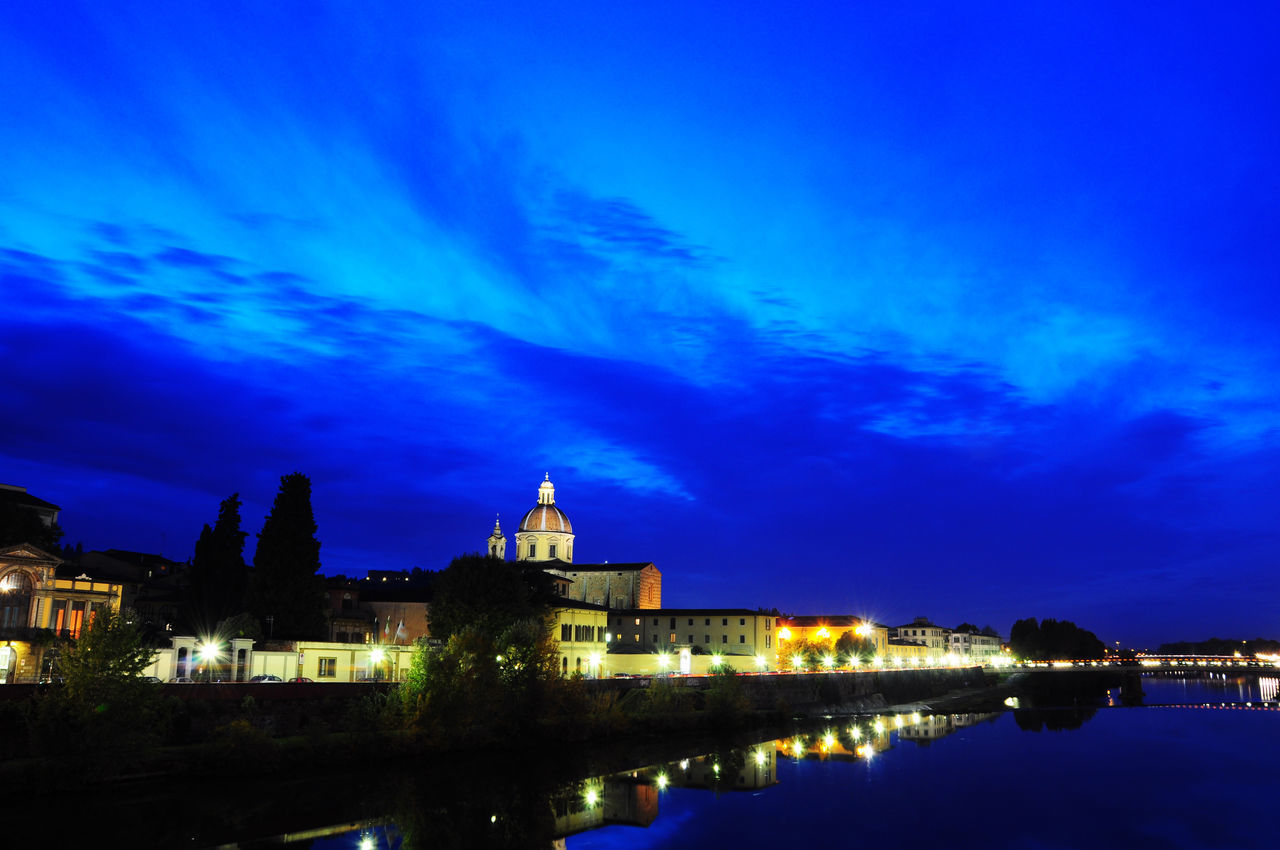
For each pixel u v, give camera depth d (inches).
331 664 3838.6
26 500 4367.6
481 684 3302.2
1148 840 2236.7
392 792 2591.0
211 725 2694.4
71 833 2036.2
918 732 4520.2
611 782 2876.5
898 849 2122.3
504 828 2271.2
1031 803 2632.9
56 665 2503.7
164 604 4505.4
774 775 3051.2
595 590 7140.8
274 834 2122.3
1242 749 3941.9
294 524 4247.0
